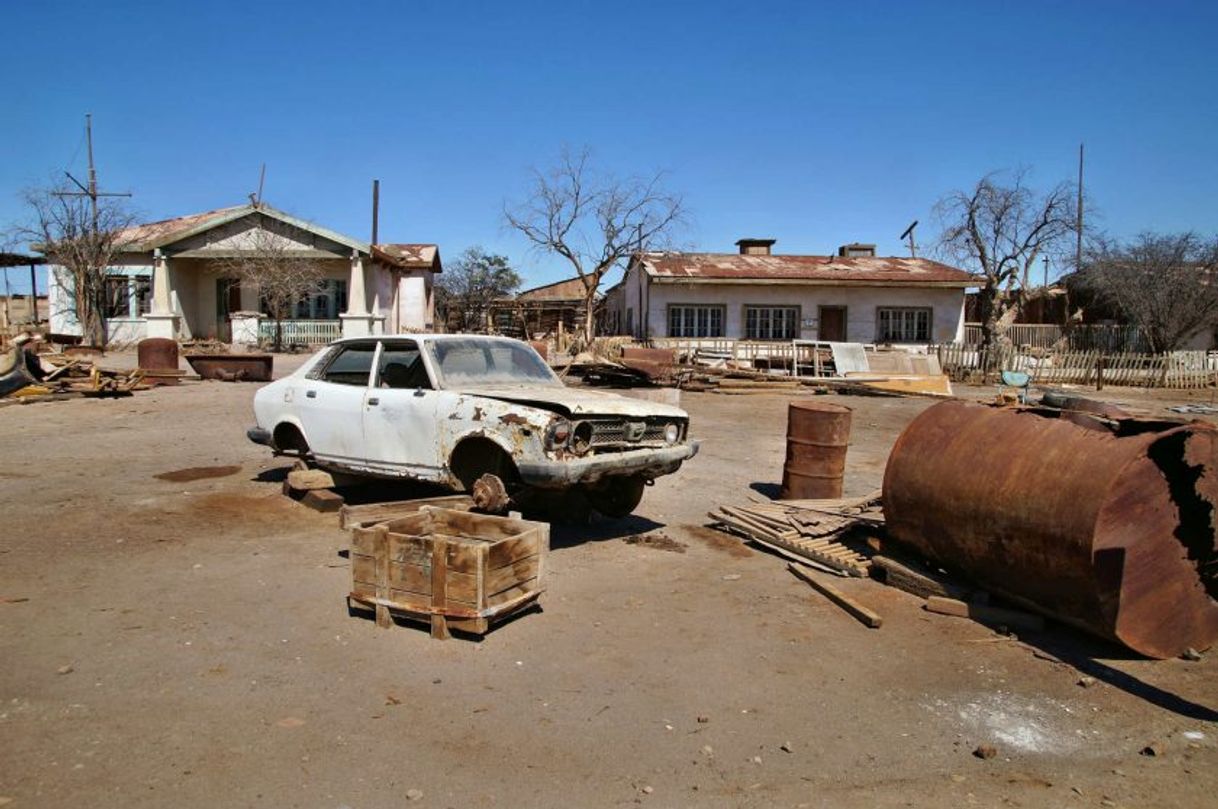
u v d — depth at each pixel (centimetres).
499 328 4869
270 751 349
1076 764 363
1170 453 477
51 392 1575
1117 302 3350
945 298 3156
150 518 723
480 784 331
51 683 405
